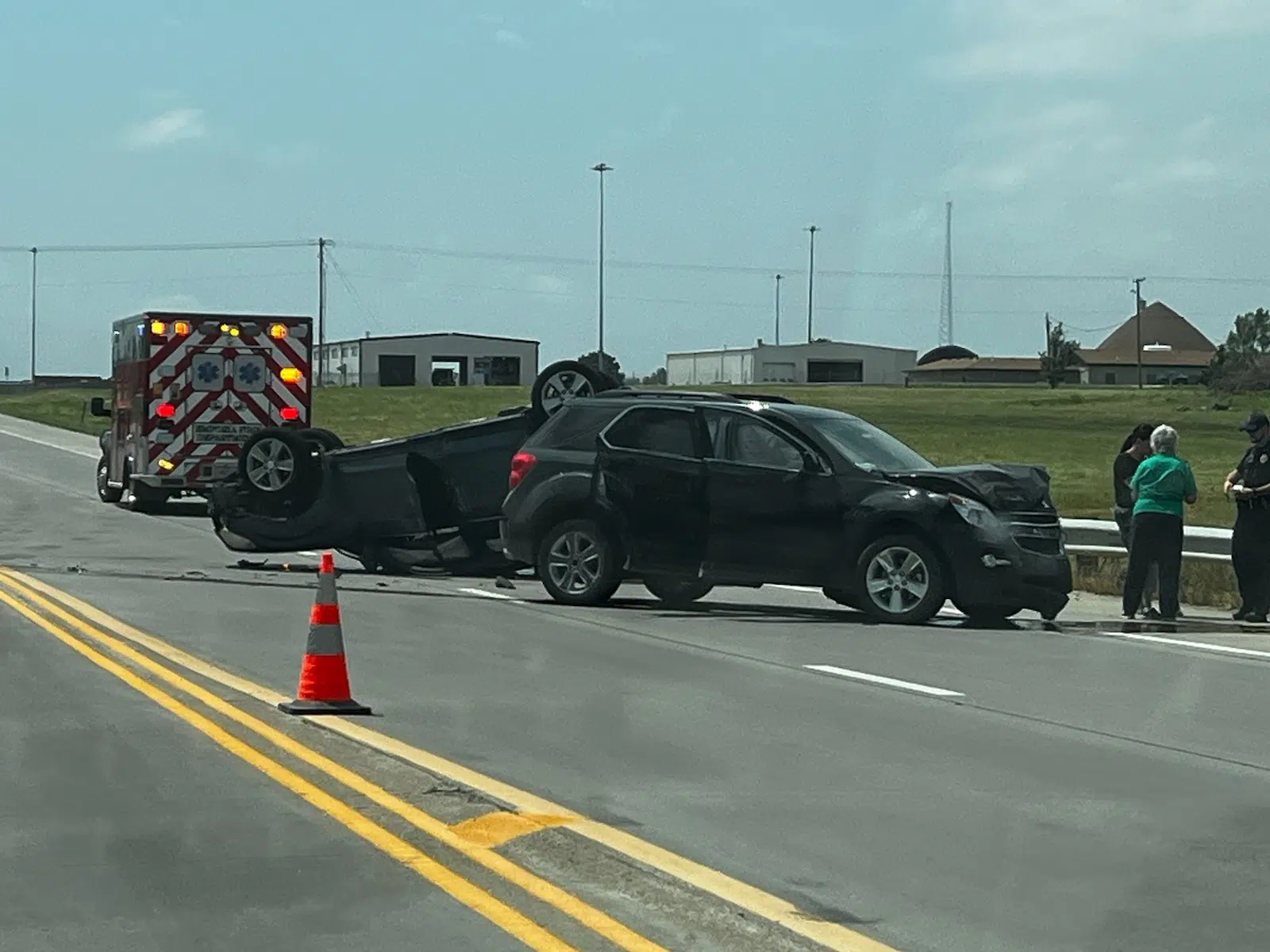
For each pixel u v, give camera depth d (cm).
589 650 1527
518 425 2203
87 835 831
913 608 1730
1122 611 1950
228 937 666
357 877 757
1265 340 14850
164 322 3238
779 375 12900
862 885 749
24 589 1967
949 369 17475
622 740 1088
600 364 9112
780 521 1777
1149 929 687
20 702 1212
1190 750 1070
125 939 663
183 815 874
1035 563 1712
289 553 2569
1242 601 1836
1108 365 19000
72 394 10231
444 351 11594
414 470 2208
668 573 1838
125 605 1831
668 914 701
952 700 1262
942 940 668
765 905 709
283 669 1383
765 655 1498
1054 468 5266
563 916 697
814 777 977
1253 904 725
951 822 870
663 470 1834
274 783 950
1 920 687
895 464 1808
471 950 649
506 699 1248
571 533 1875
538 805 890
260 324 3269
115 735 1091
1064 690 1316
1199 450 6278
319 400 8775
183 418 3241
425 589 2053
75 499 3753
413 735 1099
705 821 866
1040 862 790
